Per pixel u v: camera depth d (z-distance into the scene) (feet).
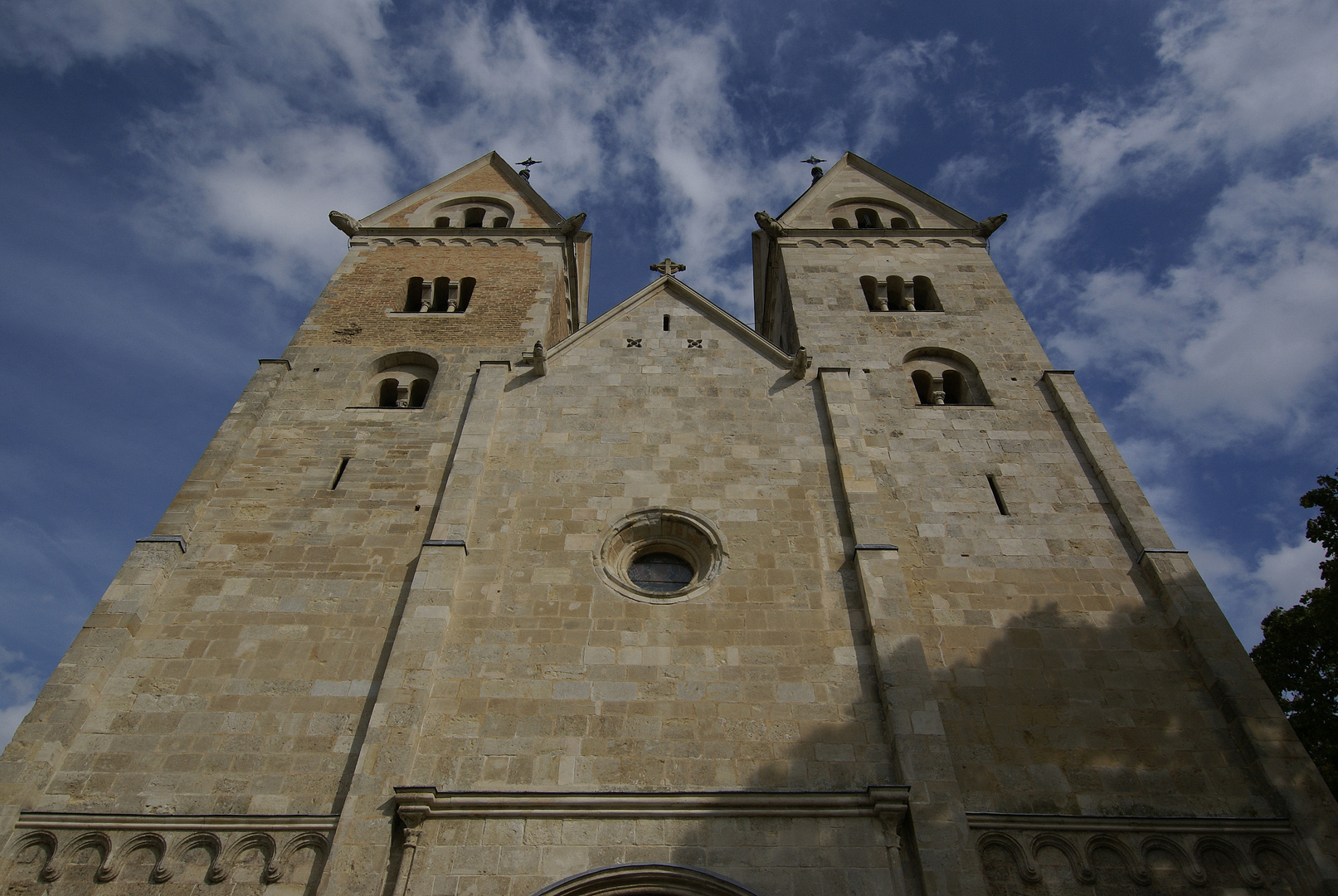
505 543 66.95
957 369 89.66
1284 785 53.47
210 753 55.11
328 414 81.51
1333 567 75.61
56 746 54.29
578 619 61.67
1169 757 56.34
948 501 73.05
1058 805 53.83
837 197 121.08
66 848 50.47
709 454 74.69
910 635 59.77
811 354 89.51
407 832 49.55
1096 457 76.38
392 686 56.59
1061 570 67.87
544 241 109.81
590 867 48.52
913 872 48.91
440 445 77.56
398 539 69.00
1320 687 84.79
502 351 89.81
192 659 60.39
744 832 49.98
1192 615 63.21
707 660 59.21
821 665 59.11
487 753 54.08
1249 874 50.08
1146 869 50.24
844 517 69.51
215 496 72.64
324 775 54.08
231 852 50.29
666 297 94.68
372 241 109.40
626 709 56.34
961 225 113.91
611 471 73.00
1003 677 60.59
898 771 52.95
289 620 62.95
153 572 64.59
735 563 65.67
